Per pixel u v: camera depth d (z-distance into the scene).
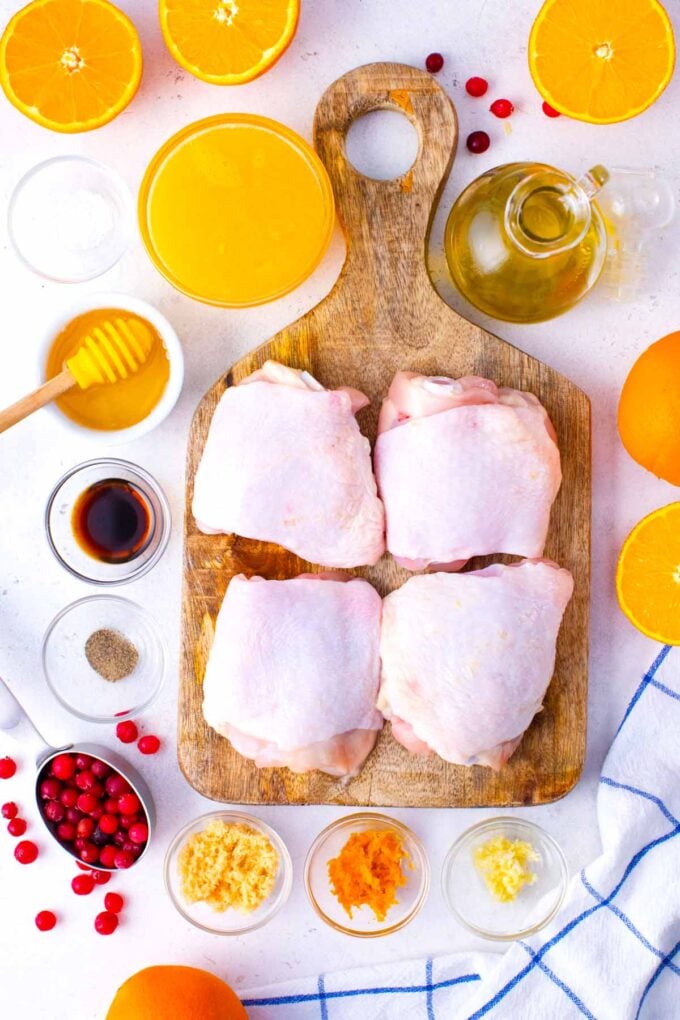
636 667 0.88
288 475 0.81
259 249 0.83
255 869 0.87
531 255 0.79
